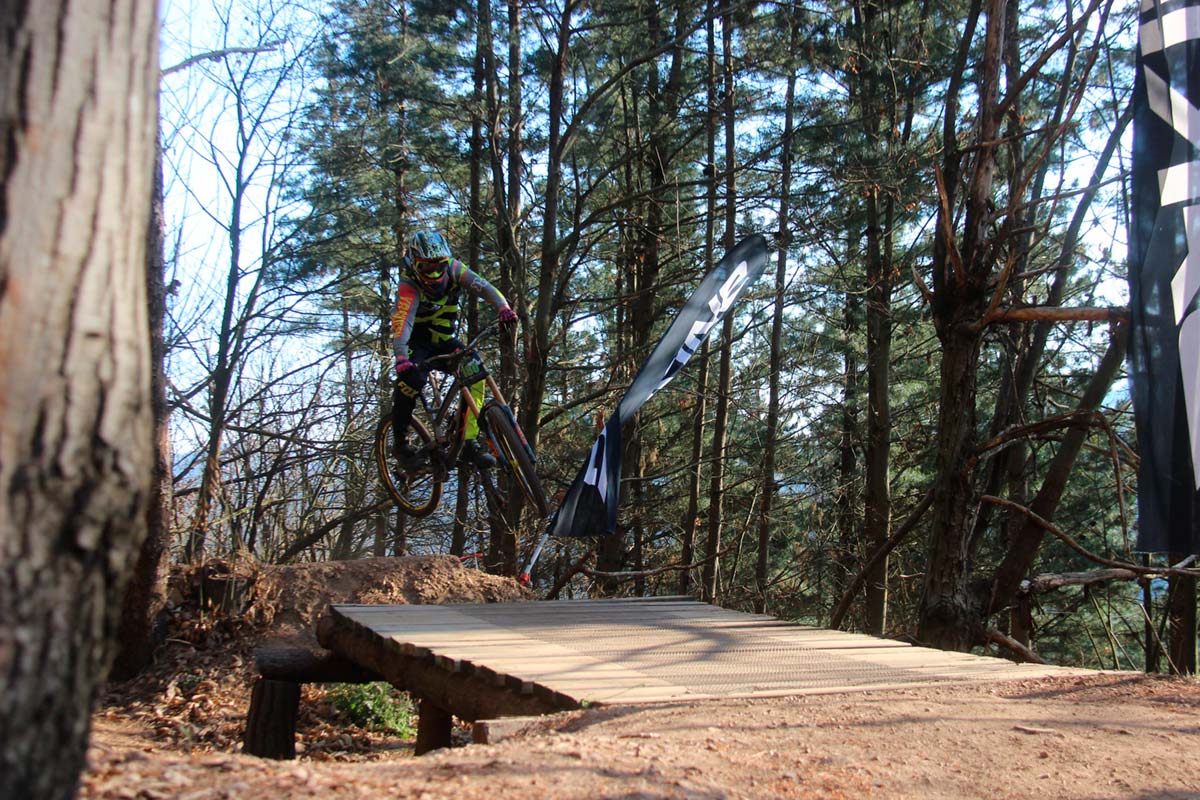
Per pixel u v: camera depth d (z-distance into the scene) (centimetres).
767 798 310
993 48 956
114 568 194
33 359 180
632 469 2095
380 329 1992
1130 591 2033
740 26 1723
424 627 671
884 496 1917
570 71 1747
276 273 1773
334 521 1845
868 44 1716
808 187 1684
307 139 1758
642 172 2231
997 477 1288
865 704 461
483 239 2045
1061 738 399
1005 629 1714
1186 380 619
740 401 2069
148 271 870
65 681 185
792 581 2475
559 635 641
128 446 194
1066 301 1584
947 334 977
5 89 182
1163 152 647
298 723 869
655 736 386
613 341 2455
